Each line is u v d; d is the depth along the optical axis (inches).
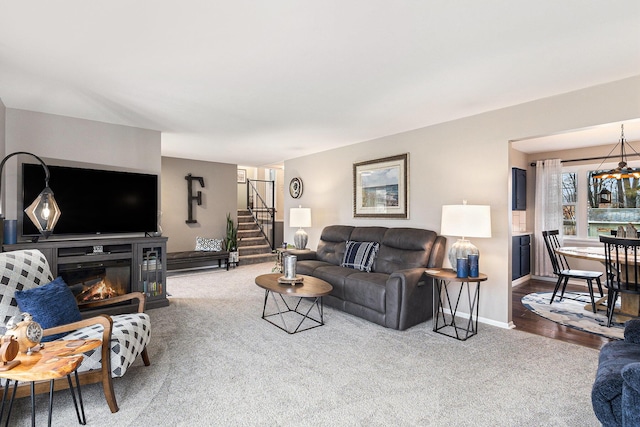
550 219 224.4
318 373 95.9
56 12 72.2
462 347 115.3
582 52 90.6
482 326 138.0
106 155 160.1
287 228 267.4
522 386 89.4
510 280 138.1
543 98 126.3
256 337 123.1
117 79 109.3
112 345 79.2
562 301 175.8
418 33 81.2
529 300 177.6
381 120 156.9
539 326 137.8
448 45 87.1
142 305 102.6
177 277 235.3
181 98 127.6
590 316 149.9
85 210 147.2
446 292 144.4
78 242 137.3
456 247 134.3
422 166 168.2
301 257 195.9
